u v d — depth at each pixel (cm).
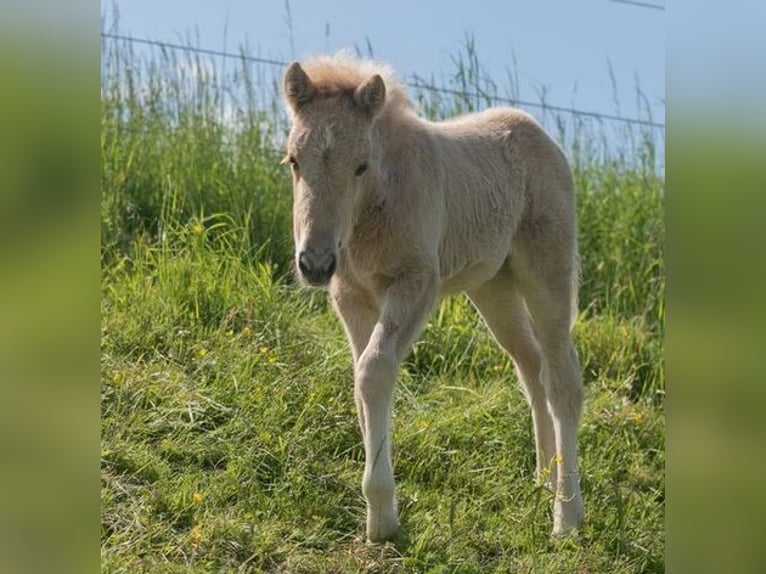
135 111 938
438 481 618
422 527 542
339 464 598
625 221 1012
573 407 616
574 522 580
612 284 976
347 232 509
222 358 674
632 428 751
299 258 488
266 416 617
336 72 538
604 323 891
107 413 596
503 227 633
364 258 544
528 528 561
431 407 718
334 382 675
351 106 516
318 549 520
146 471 555
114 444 566
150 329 699
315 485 567
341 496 564
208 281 757
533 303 647
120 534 492
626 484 679
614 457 708
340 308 565
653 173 1061
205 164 919
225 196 898
